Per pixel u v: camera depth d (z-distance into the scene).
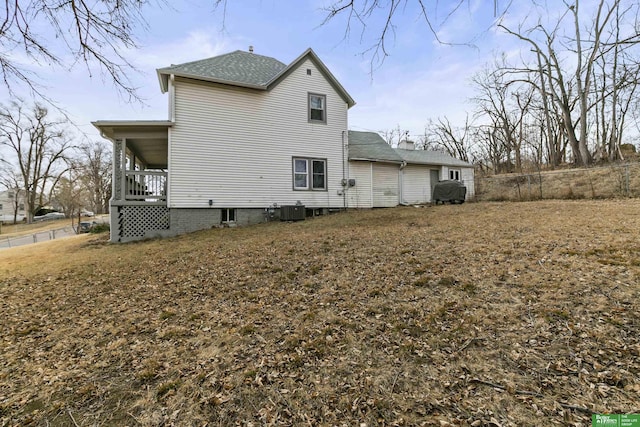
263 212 12.02
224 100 11.41
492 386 2.27
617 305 3.15
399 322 3.31
